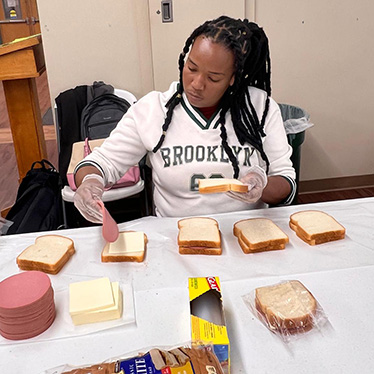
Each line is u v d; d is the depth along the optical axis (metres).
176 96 1.32
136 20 2.27
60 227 1.88
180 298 0.89
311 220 1.14
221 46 1.13
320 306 0.85
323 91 2.64
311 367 0.73
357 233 1.12
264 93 1.38
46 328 0.82
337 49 2.54
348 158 2.84
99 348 0.78
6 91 2.32
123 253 1.02
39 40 2.31
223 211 1.36
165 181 1.35
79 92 2.20
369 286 0.92
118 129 1.37
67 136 2.13
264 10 2.40
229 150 1.31
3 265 1.03
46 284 0.83
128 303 0.88
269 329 0.81
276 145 1.38
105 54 2.32
